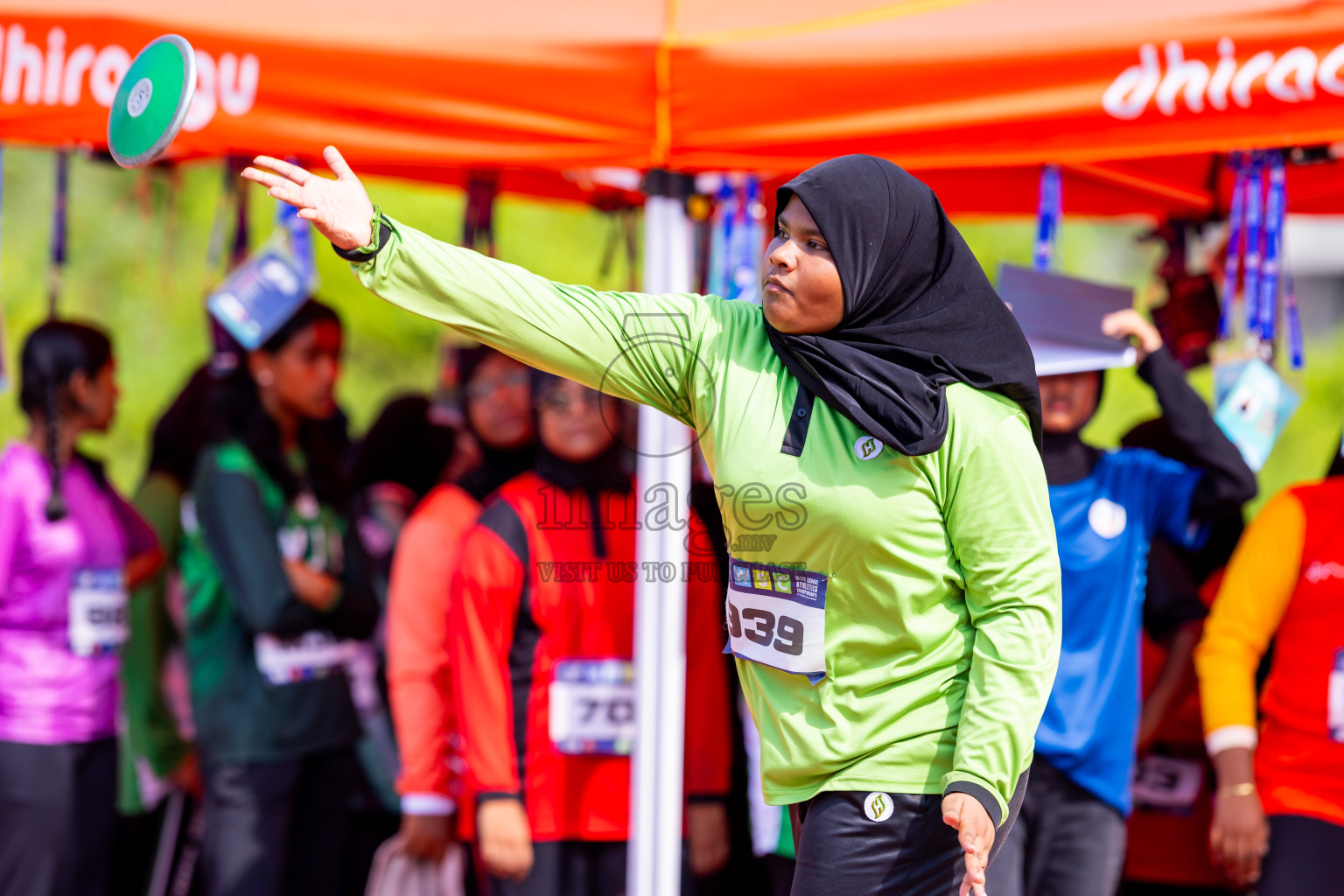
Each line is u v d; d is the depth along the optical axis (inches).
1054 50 355.6
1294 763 407.2
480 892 455.8
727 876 471.2
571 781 413.1
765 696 256.5
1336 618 404.2
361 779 559.5
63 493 490.3
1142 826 457.4
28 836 466.0
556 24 375.9
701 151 373.7
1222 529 470.3
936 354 242.1
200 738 477.1
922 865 243.8
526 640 416.5
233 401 485.4
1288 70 340.8
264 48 371.9
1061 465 403.5
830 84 364.5
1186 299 515.8
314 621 476.7
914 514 236.4
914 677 245.9
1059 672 388.2
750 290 417.1
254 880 460.8
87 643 485.7
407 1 386.3
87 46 374.6
